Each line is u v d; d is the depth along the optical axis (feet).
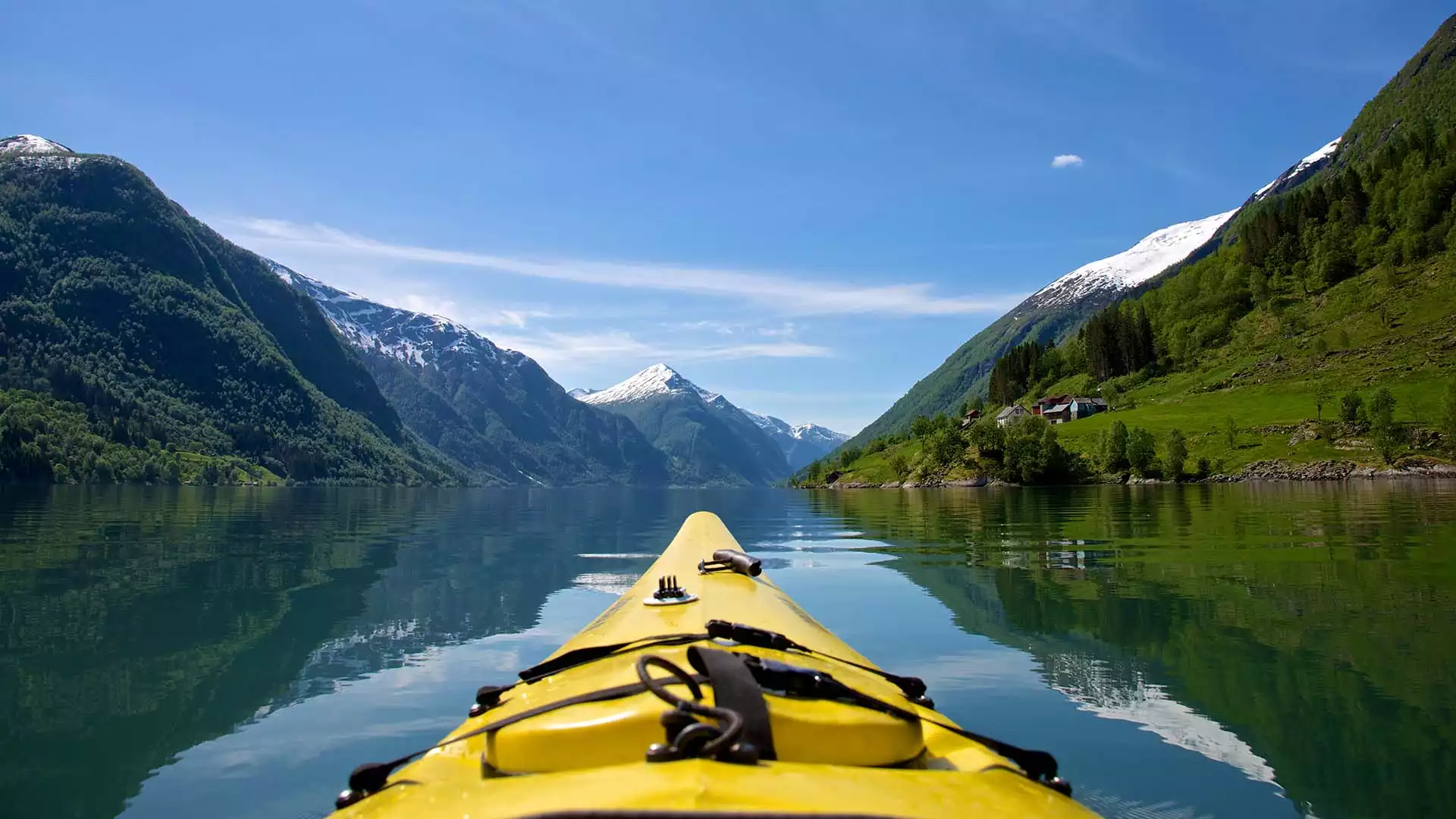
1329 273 533.96
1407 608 31.14
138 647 26.09
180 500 166.50
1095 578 40.70
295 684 22.15
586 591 38.40
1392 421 288.10
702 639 10.11
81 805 14.58
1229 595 34.91
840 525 89.81
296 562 49.42
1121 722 18.48
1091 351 595.06
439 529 82.64
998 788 6.31
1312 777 15.21
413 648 26.37
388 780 8.25
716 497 277.85
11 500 150.00
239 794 15.10
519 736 6.97
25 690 21.39
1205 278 615.57
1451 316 407.64
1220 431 341.41
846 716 6.91
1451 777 14.98
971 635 27.37
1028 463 317.01
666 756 5.66
